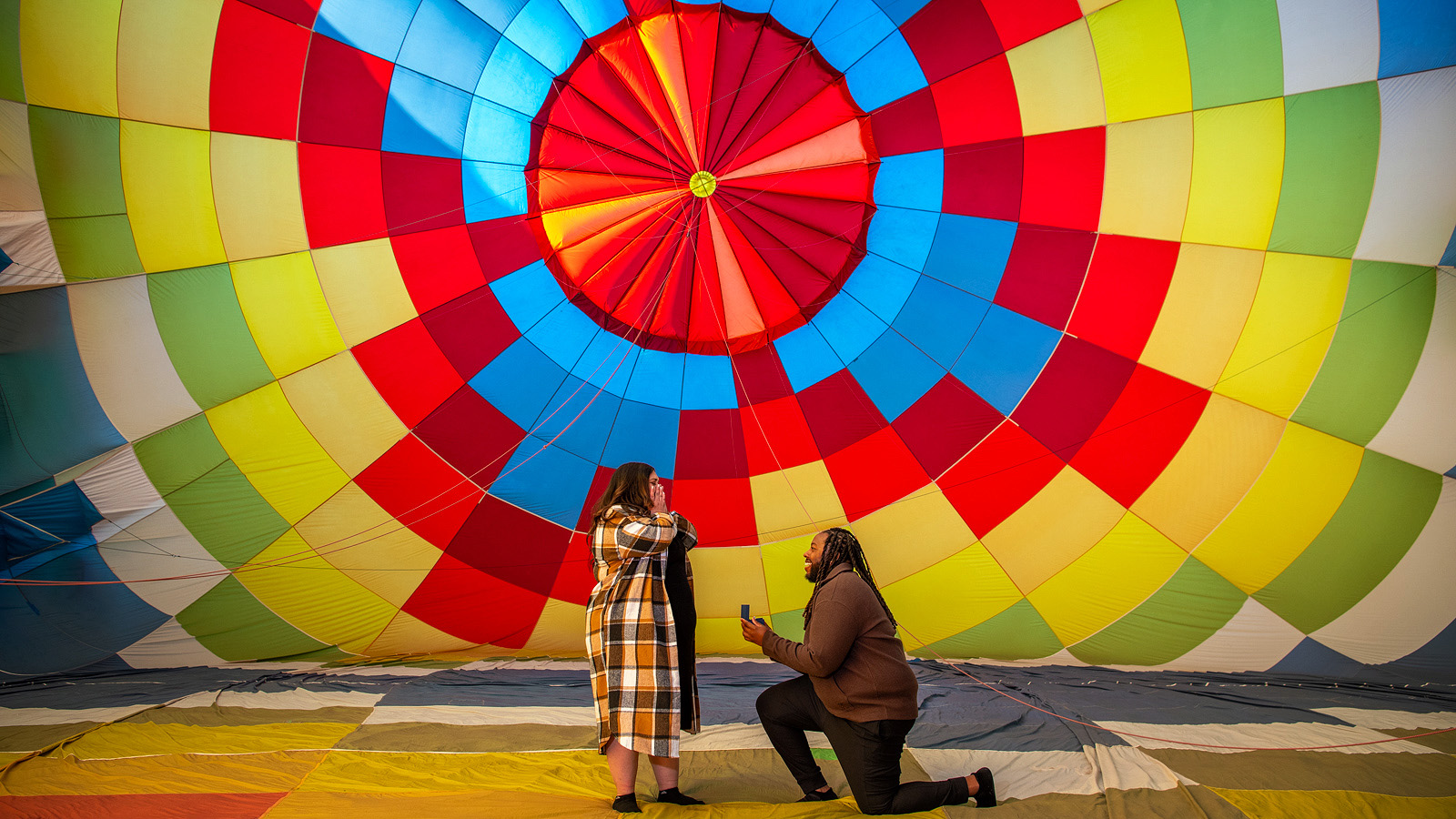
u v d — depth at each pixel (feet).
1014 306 20.57
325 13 17.26
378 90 18.02
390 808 10.62
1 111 16.31
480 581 21.79
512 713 16.42
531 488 21.63
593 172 19.27
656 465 22.13
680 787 11.89
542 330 20.65
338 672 20.20
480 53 18.07
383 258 19.29
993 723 16.01
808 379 21.61
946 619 22.07
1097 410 21.01
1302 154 18.61
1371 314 19.48
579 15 17.99
